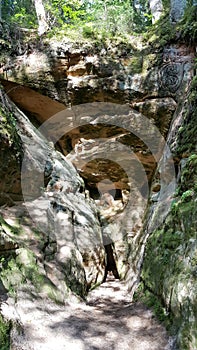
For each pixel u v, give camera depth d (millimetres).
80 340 3104
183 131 4883
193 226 3158
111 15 7332
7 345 2578
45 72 5859
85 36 5906
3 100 5125
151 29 6270
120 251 8016
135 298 4480
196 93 4750
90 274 5754
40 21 6176
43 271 4008
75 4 7879
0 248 3408
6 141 4016
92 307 4324
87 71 5934
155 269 3930
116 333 3287
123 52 5969
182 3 5992
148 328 3273
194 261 2826
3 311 2891
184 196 3729
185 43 5645
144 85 5883
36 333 3016
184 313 2723
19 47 5824
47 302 3648
